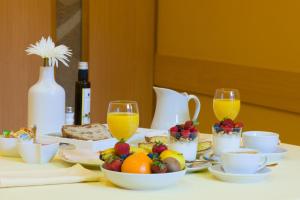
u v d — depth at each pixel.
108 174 1.39
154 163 1.39
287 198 1.33
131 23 4.52
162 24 4.56
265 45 3.57
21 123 4.10
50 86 2.08
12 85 4.03
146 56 4.65
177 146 1.67
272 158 1.78
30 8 4.05
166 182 1.38
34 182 1.42
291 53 3.37
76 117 2.17
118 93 4.52
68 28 4.26
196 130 1.70
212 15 4.02
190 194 1.36
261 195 1.36
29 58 4.08
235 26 3.81
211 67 4.04
